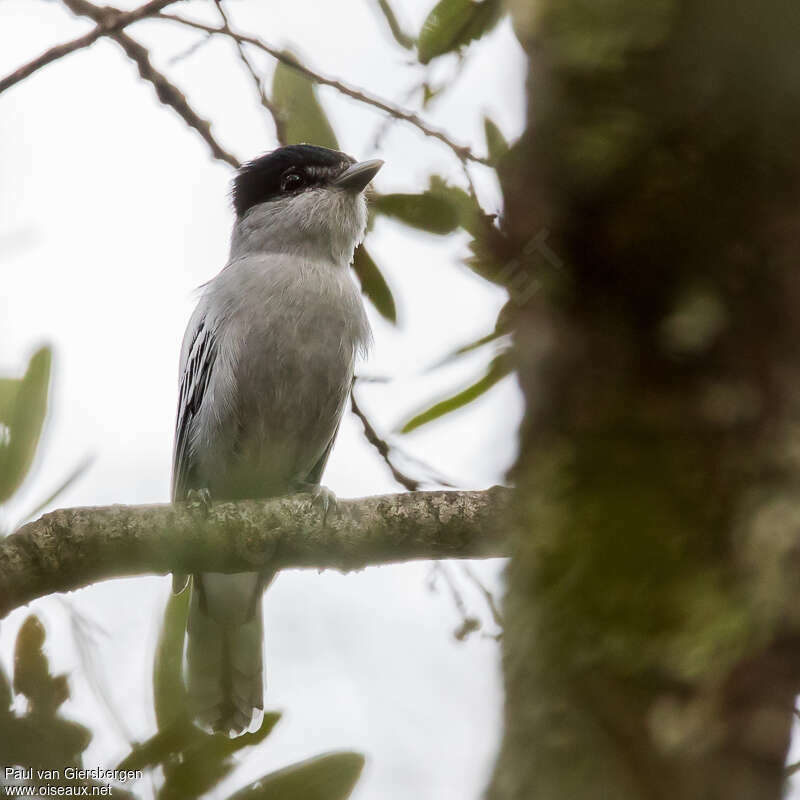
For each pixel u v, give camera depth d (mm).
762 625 3172
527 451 3674
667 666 3244
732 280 3334
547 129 3619
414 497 8977
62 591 8398
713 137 3367
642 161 3424
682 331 3348
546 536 3504
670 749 3174
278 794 6359
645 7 3428
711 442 3322
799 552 3188
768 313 3305
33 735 6223
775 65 3285
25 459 8180
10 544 8117
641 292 3445
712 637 3201
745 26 3303
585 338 3514
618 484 3410
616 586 3346
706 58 3359
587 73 3488
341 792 6422
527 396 3697
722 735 3141
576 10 3543
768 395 3285
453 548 8938
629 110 3441
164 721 7121
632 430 3416
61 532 8258
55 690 6355
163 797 6281
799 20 3252
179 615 7844
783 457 3238
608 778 3234
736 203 3350
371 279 9539
